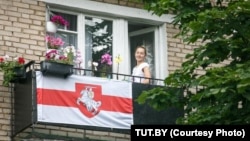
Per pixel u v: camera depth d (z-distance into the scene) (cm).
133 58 2400
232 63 1848
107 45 2348
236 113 1786
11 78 2106
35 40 2220
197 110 1839
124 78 2333
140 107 2206
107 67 2319
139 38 2433
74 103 2127
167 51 2405
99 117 2155
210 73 1794
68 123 2109
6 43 2181
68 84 2128
